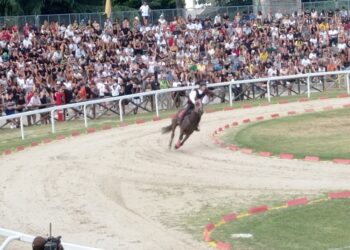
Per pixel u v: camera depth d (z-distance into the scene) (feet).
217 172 69.92
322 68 127.95
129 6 183.11
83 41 127.34
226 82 113.29
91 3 175.94
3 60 119.14
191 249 46.55
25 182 69.10
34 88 109.09
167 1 190.39
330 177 65.26
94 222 54.70
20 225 54.70
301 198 58.13
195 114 80.28
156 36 132.05
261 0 161.99
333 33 139.03
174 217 55.36
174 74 118.21
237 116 103.14
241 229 50.34
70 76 113.91
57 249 29.96
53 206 59.98
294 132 88.28
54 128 98.07
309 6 155.02
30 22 137.90
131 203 60.44
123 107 112.27
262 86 121.49
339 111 101.81
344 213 53.01
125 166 74.33
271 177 66.69
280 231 49.26
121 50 126.72
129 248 47.52
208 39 133.49
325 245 45.50
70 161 77.97
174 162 75.36
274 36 136.36
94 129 98.17
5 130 104.22
